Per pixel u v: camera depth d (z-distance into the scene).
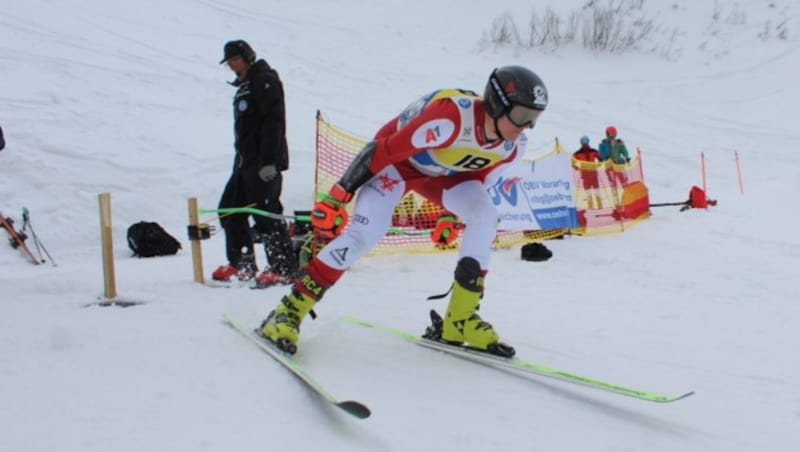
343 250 2.97
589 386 2.59
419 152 2.92
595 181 8.43
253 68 4.65
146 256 6.33
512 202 6.93
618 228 8.10
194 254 4.72
